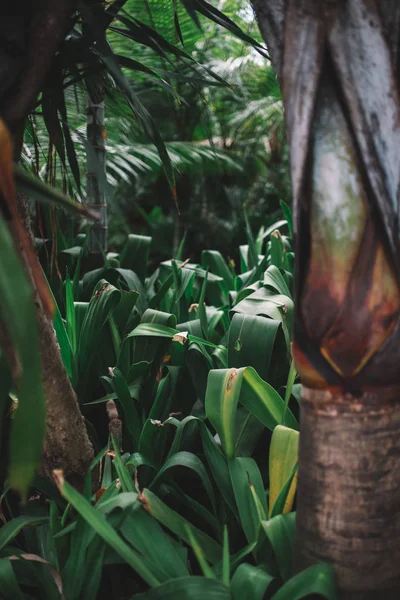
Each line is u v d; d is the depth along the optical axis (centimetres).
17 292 78
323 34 99
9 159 87
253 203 757
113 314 197
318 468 107
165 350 188
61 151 142
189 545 142
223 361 180
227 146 748
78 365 181
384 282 100
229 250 752
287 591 106
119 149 358
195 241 757
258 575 111
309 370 105
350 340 102
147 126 135
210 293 257
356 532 106
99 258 252
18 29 100
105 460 151
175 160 433
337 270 101
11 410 152
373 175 98
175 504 159
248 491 137
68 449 140
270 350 167
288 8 101
